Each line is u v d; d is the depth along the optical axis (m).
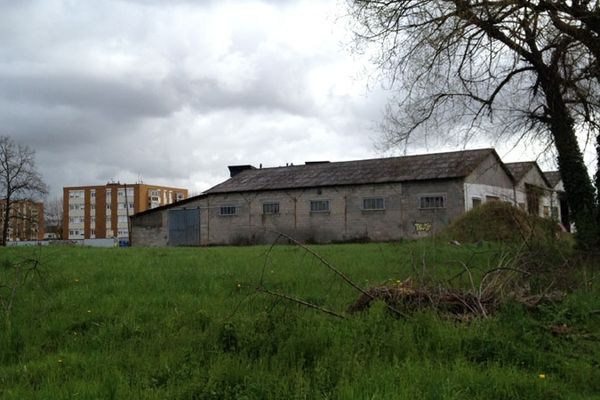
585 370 6.14
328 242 45.75
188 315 8.81
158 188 139.00
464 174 40.66
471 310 8.20
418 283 8.94
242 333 7.06
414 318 7.54
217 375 5.72
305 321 7.58
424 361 6.25
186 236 52.34
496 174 45.12
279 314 7.77
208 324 8.20
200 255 20.11
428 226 41.72
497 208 24.09
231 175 61.78
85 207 135.75
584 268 10.81
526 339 6.96
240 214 50.00
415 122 16.84
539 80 16.14
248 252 21.84
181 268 14.98
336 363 6.11
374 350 6.58
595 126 16.14
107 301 10.15
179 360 6.55
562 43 14.48
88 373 6.34
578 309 8.26
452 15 13.95
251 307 9.29
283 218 48.00
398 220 43.12
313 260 16.44
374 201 44.25
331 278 12.21
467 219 24.72
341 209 45.53
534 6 13.45
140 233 54.38
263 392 5.32
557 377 6.02
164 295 10.76
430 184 42.19
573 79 15.74
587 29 13.82
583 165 16.64
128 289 11.48
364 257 17.56
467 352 6.62
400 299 8.34
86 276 13.16
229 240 50.28
